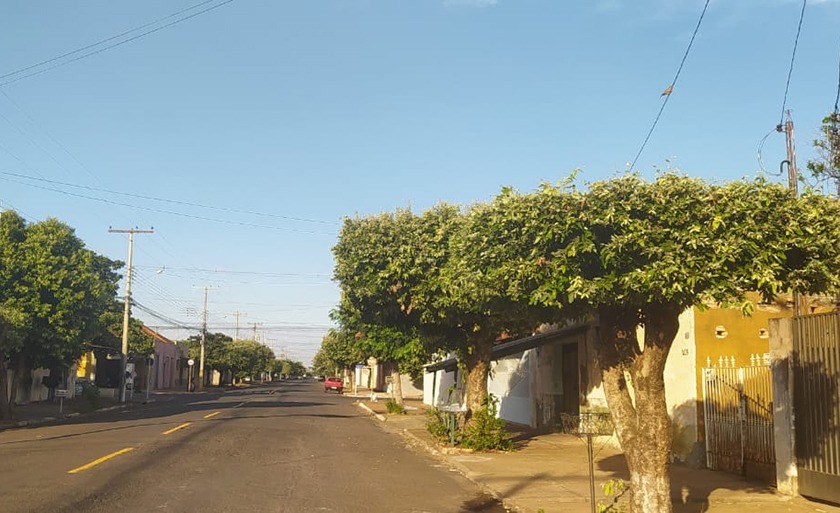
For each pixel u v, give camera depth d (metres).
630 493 8.59
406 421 31.44
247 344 114.06
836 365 10.43
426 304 17.00
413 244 16.91
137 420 28.27
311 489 12.19
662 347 8.40
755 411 13.23
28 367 31.03
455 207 17.56
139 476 12.95
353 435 23.77
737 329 15.38
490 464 15.90
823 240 7.46
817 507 10.58
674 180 7.64
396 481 13.61
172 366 86.19
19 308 27.41
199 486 12.05
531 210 7.79
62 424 26.36
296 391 77.25
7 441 19.34
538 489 12.48
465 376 21.73
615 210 7.53
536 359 26.36
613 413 8.75
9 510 9.72
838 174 12.77
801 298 15.12
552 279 7.66
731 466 13.92
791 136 15.57
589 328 20.80
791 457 11.34
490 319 16.45
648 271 7.25
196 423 26.20
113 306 50.59
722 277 7.36
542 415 25.62
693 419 15.07
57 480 12.30
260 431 23.27
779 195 7.62
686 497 11.32
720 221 7.28
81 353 32.00
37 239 28.61
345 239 17.83
